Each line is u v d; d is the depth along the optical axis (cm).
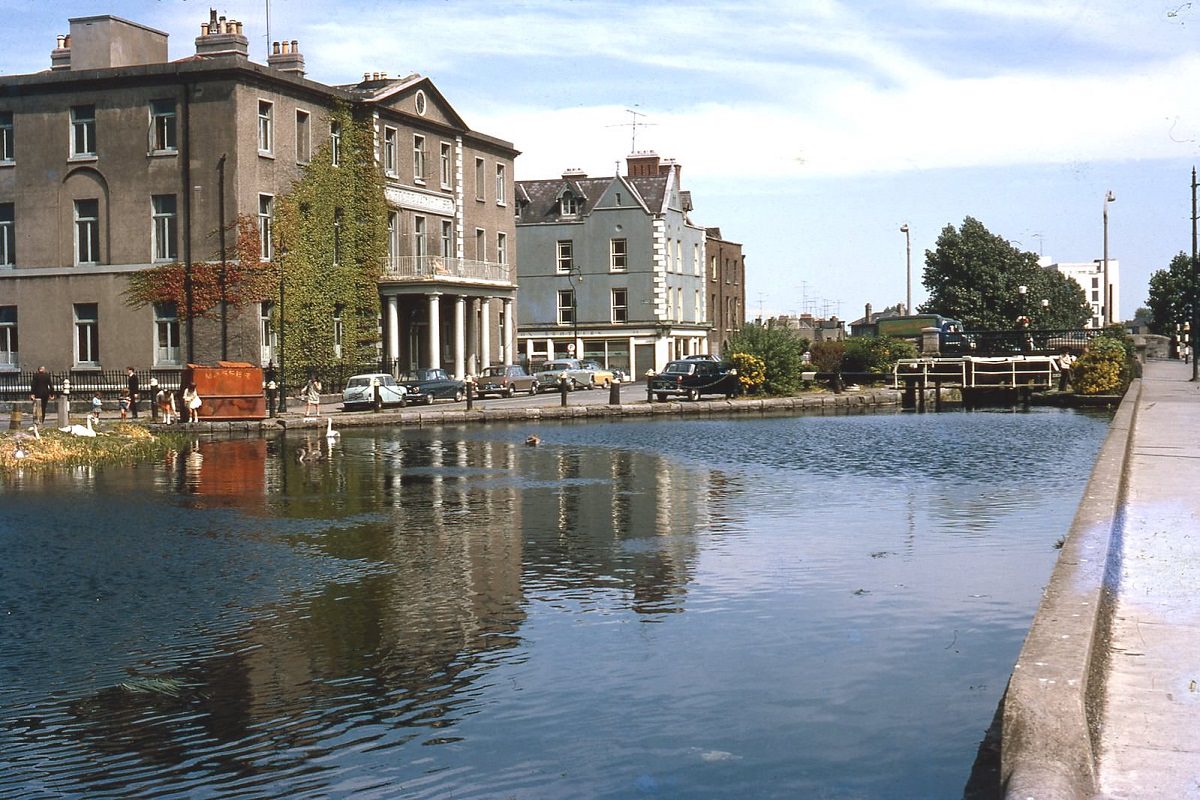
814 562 1248
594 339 7794
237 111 4381
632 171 8169
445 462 2516
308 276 4753
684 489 1961
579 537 1455
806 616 998
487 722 740
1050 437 3017
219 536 1488
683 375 4888
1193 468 1441
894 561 1245
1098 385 4647
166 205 4503
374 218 5162
